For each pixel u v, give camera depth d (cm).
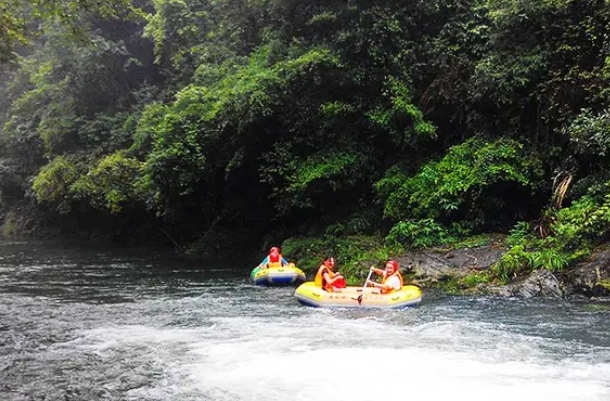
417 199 1802
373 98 2038
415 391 740
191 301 1432
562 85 1689
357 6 1959
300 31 2142
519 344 962
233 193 2416
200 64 2683
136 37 3244
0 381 806
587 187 1555
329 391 744
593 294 1359
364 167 2011
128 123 3009
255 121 1986
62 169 3031
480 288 1466
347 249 1836
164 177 2186
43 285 1750
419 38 2056
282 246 2088
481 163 1708
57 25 3077
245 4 2497
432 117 2005
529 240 1573
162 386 777
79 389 773
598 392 729
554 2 1689
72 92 3256
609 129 1464
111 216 3297
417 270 1593
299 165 2006
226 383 781
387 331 1063
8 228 4144
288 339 1007
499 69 1759
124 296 1523
